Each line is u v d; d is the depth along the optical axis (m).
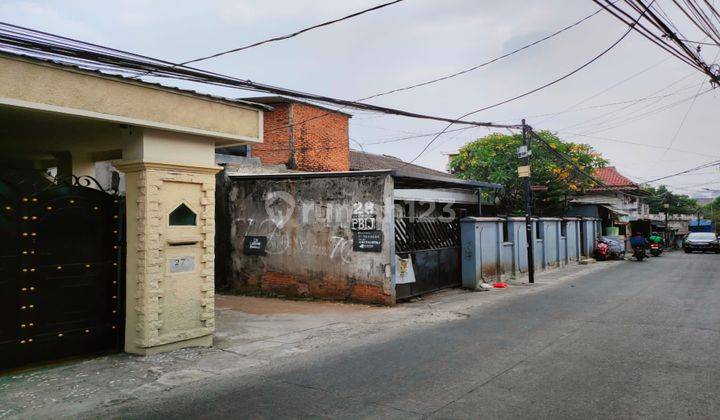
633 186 34.88
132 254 7.15
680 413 4.58
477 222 14.34
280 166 16.59
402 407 4.85
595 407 4.76
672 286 14.38
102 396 5.37
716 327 8.51
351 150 25.70
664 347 7.13
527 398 5.04
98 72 6.29
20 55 5.59
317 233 12.40
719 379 5.61
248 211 13.62
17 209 6.52
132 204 7.17
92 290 7.29
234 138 8.08
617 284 15.07
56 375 6.15
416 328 8.80
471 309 10.77
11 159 9.24
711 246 33.88
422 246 13.02
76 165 9.34
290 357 6.95
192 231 7.60
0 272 6.32
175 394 5.40
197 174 7.64
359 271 11.73
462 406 4.84
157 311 7.08
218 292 13.79
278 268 13.02
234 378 5.97
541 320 9.33
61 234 6.95
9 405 5.11
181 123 7.27
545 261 20.06
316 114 20.42
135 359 6.84
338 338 8.14
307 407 4.91
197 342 7.61
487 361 6.48
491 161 25.12
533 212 25.52
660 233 42.97
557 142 25.30
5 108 5.76
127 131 7.16
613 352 6.87
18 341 6.45
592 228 26.86
